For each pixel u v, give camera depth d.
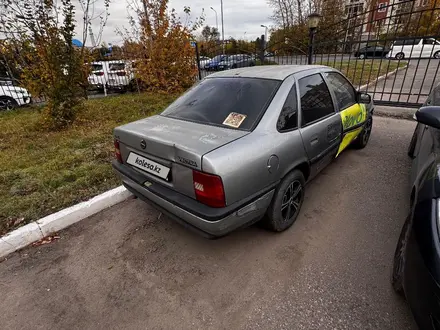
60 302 1.81
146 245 2.31
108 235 2.45
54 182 3.13
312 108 2.46
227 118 2.11
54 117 5.40
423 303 1.24
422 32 11.51
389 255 2.06
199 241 2.32
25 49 5.09
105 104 7.67
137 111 6.82
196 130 2.00
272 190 2.02
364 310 1.64
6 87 8.40
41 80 5.30
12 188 3.02
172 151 1.78
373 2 24.69
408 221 1.66
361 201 2.80
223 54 9.91
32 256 2.22
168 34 8.27
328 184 3.16
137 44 8.60
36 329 1.64
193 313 1.69
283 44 9.48
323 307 1.68
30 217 2.53
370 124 4.14
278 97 2.14
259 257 2.11
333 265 1.99
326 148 2.65
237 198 1.74
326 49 10.09
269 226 2.25
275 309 1.68
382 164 3.60
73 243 2.36
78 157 3.84
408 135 4.70
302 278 1.90
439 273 1.16
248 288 1.84
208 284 1.89
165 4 7.98
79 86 6.03
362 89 8.34
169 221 2.61
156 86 8.62
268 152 1.89
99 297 1.84
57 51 5.09
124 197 2.98
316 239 2.28
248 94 2.24
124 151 2.33
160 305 1.76
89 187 3.05
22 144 4.54
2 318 1.71
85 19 5.68
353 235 2.30
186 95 2.69
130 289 1.89
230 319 1.64
